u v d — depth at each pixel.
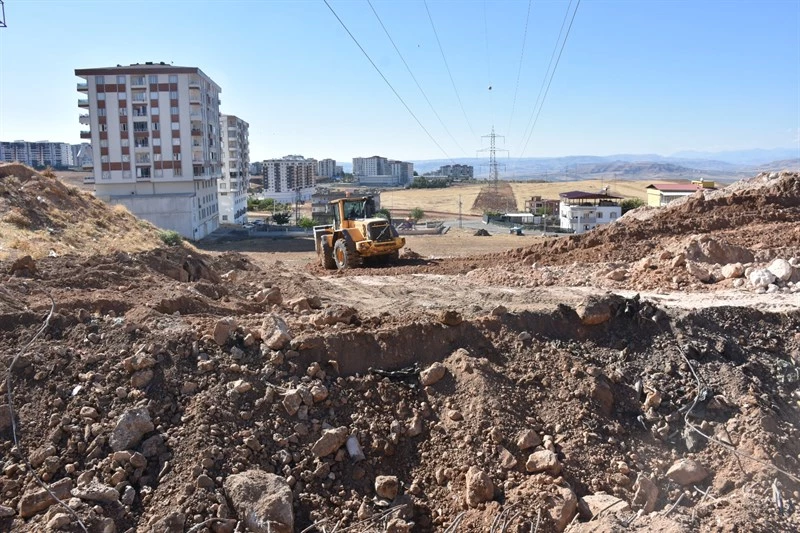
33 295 9.92
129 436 7.25
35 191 20.70
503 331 9.76
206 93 68.69
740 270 14.66
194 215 60.88
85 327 8.66
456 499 7.42
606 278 16.25
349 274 21.39
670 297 13.54
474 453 7.86
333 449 7.79
